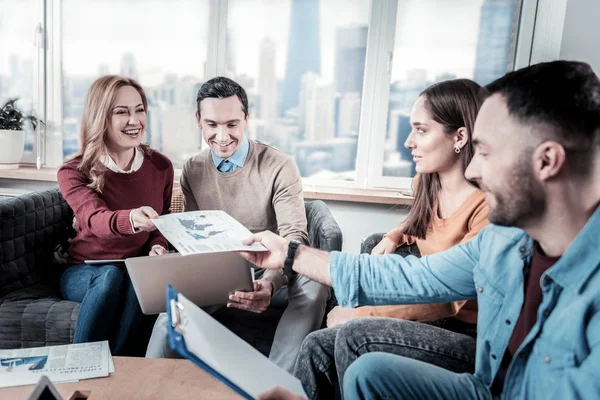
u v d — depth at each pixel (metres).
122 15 2.65
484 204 1.17
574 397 0.71
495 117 0.75
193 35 2.65
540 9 2.39
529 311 0.84
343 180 2.74
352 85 2.63
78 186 1.65
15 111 2.59
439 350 1.05
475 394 0.92
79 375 1.00
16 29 2.67
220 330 0.82
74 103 2.74
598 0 2.32
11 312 1.52
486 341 0.93
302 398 0.71
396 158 2.67
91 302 1.44
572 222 0.74
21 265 1.68
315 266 1.12
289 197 1.73
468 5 2.48
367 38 2.57
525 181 0.73
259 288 1.39
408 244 1.49
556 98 0.68
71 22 2.67
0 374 0.99
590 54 2.38
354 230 2.65
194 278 1.22
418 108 1.25
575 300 0.73
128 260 1.15
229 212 1.81
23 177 2.55
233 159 1.78
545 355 0.77
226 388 0.97
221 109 1.68
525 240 0.87
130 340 1.55
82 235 1.71
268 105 2.69
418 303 1.07
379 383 0.92
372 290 1.07
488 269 0.94
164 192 1.96
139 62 2.69
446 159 1.24
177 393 0.94
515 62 2.50
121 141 1.72
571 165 0.70
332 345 1.19
